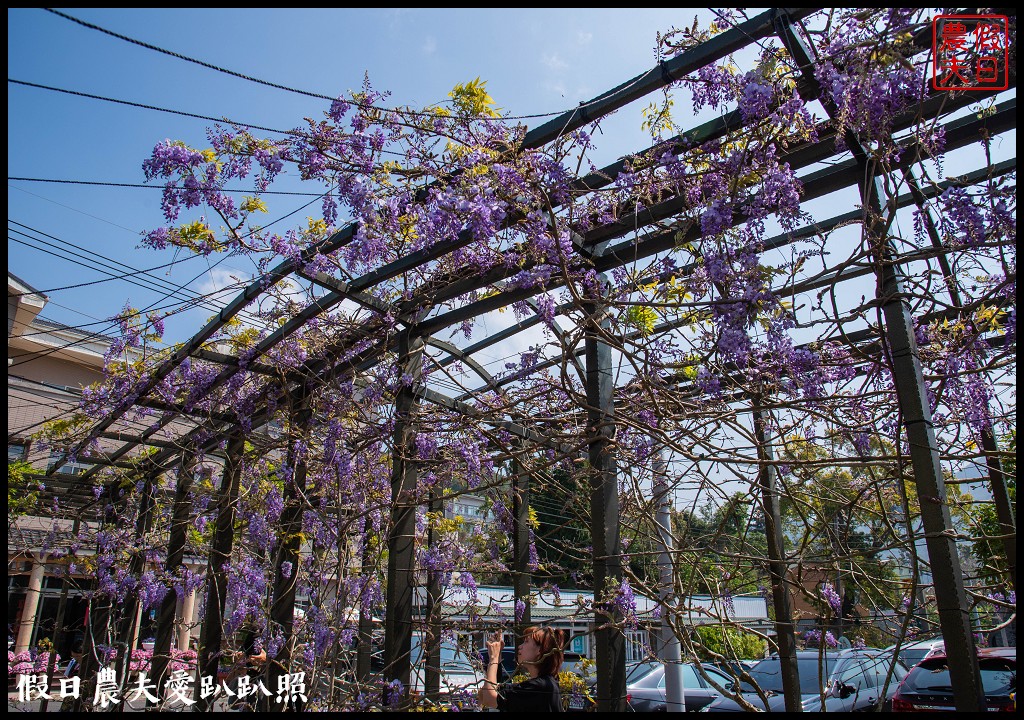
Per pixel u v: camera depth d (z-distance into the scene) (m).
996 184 2.71
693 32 3.04
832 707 5.75
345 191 3.81
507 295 4.15
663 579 4.40
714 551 3.82
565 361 3.72
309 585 5.35
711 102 3.14
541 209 3.51
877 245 2.85
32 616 12.04
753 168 2.99
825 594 4.14
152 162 3.97
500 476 5.45
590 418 3.82
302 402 5.74
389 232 4.18
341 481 5.39
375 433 5.23
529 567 5.31
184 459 7.15
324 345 5.47
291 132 3.77
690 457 3.44
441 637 5.04
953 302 3.59
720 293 3.00
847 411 4.03
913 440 2.77
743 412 3.45
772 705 6.12
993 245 2.79
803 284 3.18
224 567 5.96
